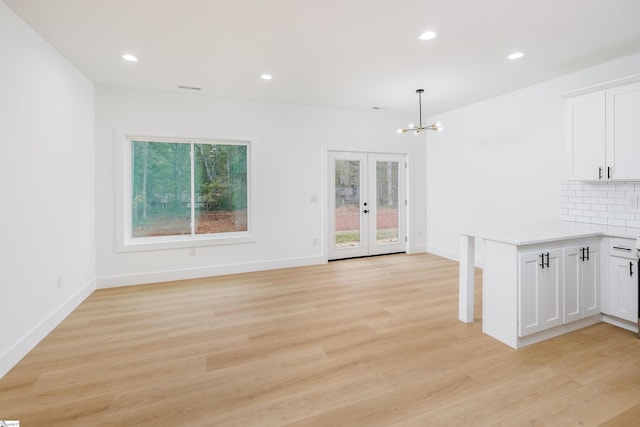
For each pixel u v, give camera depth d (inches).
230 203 184.5
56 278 113.3
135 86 154.9
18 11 89.4
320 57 122.3
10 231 88.0
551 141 148.1
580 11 90.5
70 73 125.8
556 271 100.0
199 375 81.4
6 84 86.7
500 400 71.1
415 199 230.2
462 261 113.6
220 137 173.9
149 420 65.5
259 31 102.1
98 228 152.7
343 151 210.7
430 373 81.9
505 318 97.3
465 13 91.9
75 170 130.2
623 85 108.7
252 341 99.9
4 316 84.4
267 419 65.7
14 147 90.1
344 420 65.2
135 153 165.5
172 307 128.9
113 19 94.4
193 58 122.7
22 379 79.9
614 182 125.3
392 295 142.3
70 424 64.2
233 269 179.5
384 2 86.3
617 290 107.4
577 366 84.5
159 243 163.5
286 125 189.3
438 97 176.2
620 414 66.3
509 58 123.1
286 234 191.9
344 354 91.7
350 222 216.8
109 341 100.1
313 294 144.1
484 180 184.2
